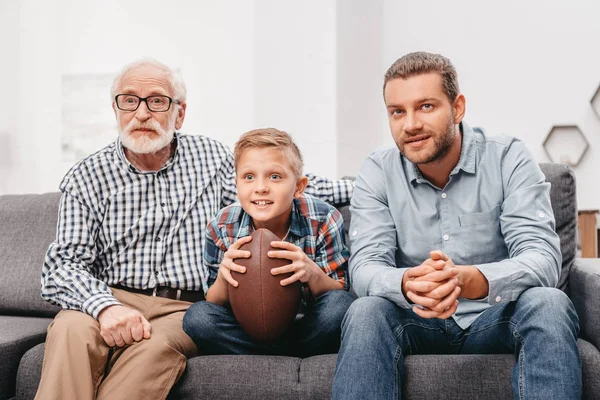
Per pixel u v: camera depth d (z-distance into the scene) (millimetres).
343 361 1149
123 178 1735
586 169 3664
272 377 1275
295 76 3463
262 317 1310
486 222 1435
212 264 1572
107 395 1301
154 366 1318
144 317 1495
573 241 1605
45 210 2033
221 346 1406
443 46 3805
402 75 1349
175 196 1742
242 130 3734
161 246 1703
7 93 4059
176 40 3828
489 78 3752
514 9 3721
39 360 1402
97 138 3920
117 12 3914
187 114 3812
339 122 3410
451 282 1159
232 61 3748
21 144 4027
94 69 3938
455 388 1188
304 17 3451
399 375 1194
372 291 1290
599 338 1276
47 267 1606
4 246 2000
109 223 1706
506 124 3736
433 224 1463
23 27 4039
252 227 1545
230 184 1813
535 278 1216
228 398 1281
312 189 1776
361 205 1514
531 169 1432
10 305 1918
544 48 3695
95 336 1387
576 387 1057
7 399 1445
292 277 1324
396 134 1384
